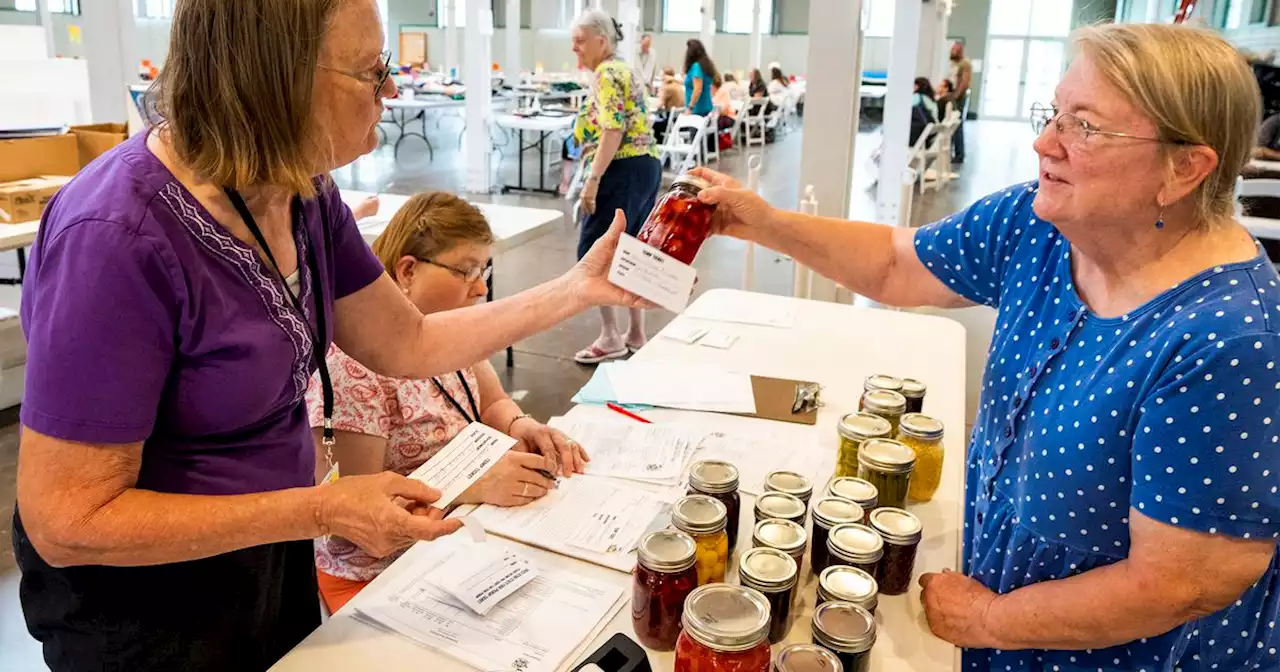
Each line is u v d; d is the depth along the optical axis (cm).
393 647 110
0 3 1004
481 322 144
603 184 412
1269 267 99
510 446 119
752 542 116
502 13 1639
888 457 133
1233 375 92
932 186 771
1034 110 111
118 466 93
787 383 197
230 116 93
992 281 137
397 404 165
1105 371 103
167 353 95
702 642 91
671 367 204
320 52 95
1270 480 93
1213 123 93
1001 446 120
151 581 108
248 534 97
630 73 401
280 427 113
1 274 511
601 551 130
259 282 102
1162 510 97
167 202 94
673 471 154
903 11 392
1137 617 100
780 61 1856
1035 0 1025
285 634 131
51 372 89
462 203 181
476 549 130
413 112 1347
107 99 556
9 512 282
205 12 91
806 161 393
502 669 105
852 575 109
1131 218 100
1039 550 112
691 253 136
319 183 116
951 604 116
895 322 248
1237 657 121
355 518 99
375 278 132
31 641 223
